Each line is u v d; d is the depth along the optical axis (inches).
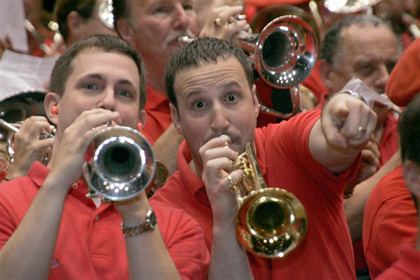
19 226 238.5
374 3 482.9
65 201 261.9
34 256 235.1
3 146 345.7
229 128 276.5
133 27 387.5
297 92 347.3
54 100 277.1
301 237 248.2
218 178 258.8
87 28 402.0
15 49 425.1
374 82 383.2
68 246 252.5
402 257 222.4
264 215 251.1
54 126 335.3
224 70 279.6
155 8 383.2
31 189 262.1
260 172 269.4
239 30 350.6
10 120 349.1
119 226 261.1
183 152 301.1
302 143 283.3
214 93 278.1
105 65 268.8
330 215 292.8
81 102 265.4
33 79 388.8
